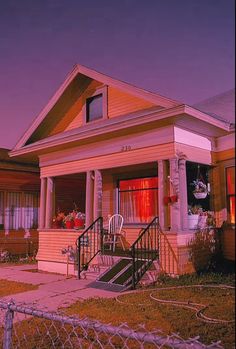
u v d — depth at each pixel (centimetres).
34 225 1329
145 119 715
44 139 988
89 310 483
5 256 1178
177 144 730
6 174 1264
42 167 1041
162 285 618
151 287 621
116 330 194
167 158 736
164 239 711
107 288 653
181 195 722
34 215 1335
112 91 912
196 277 516
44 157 1036
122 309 468
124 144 824
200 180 769
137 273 667
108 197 1059
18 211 1291
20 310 247
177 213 706
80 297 588
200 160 728
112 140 852
